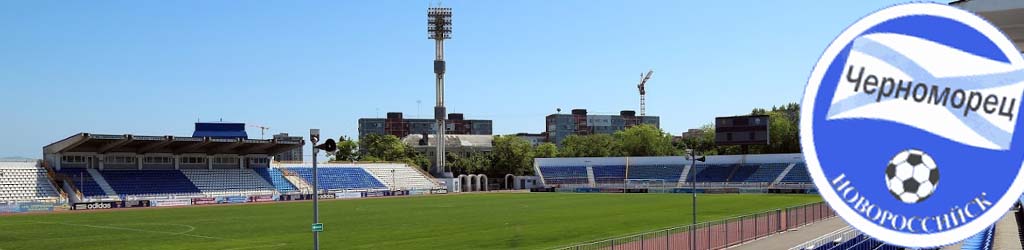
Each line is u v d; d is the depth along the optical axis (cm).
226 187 10762
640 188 13138
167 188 10025
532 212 7712
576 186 13862
